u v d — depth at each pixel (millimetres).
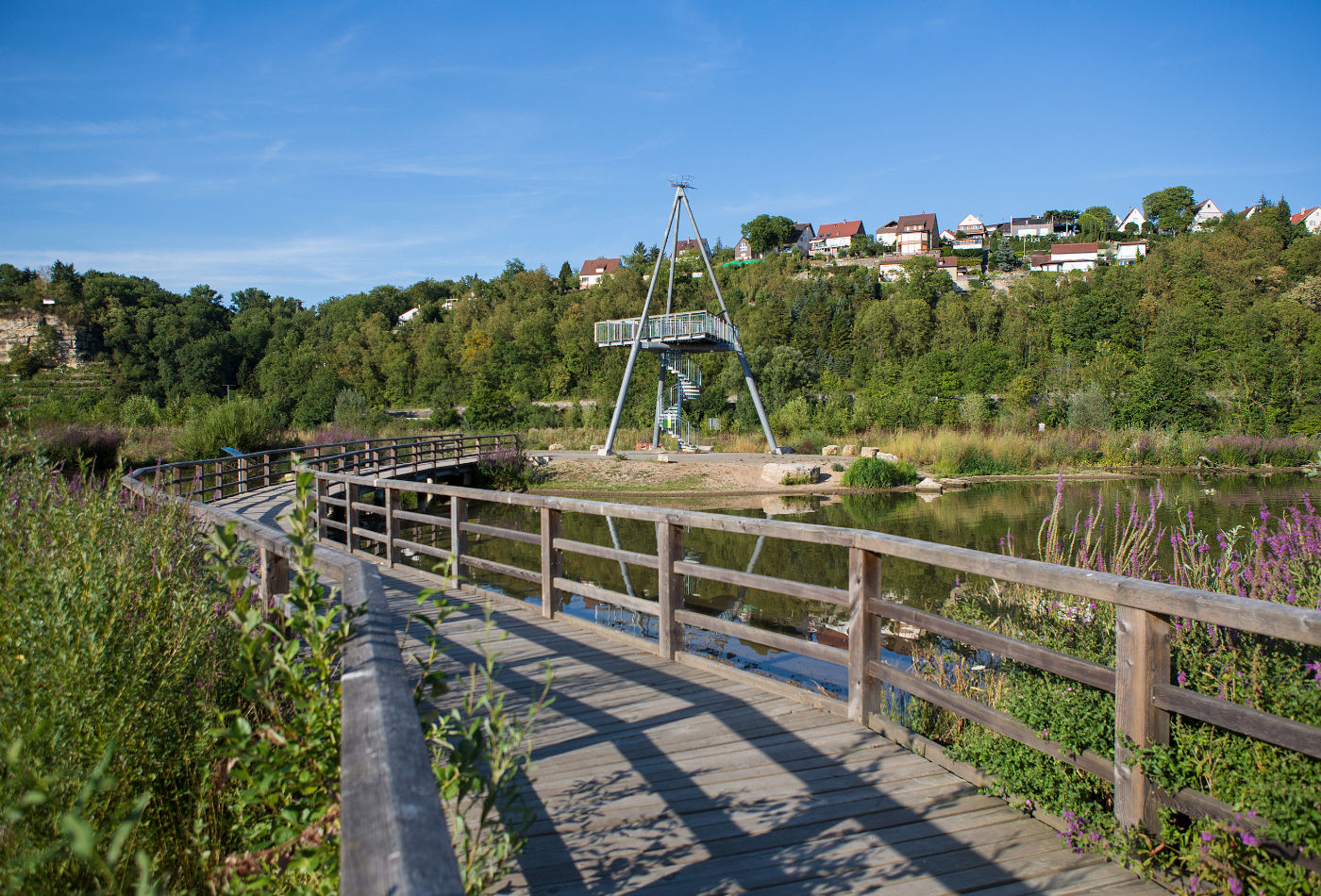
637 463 26906
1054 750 2693
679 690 4195
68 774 1784
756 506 20000
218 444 19828
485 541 13305
